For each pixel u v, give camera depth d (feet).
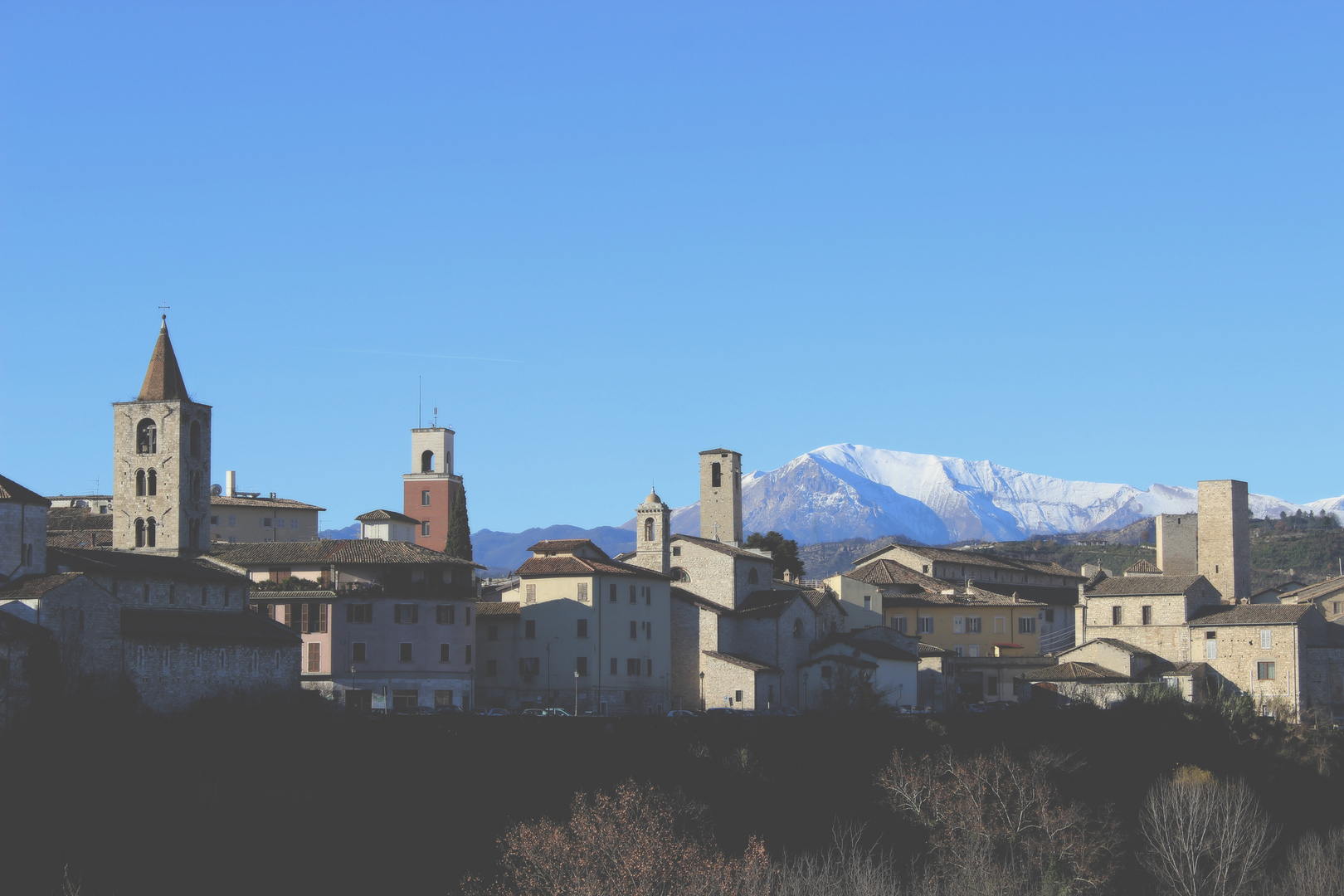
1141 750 605.31
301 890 404.98
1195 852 456.04
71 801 408.05
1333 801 593.83
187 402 627.87
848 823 487.20
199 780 429.38
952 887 414.82
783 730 545.85
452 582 629.10
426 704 604.08
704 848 410.72
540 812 453.58
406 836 433.48
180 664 492.54
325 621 590.55
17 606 437.58
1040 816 466.29
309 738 474.49
